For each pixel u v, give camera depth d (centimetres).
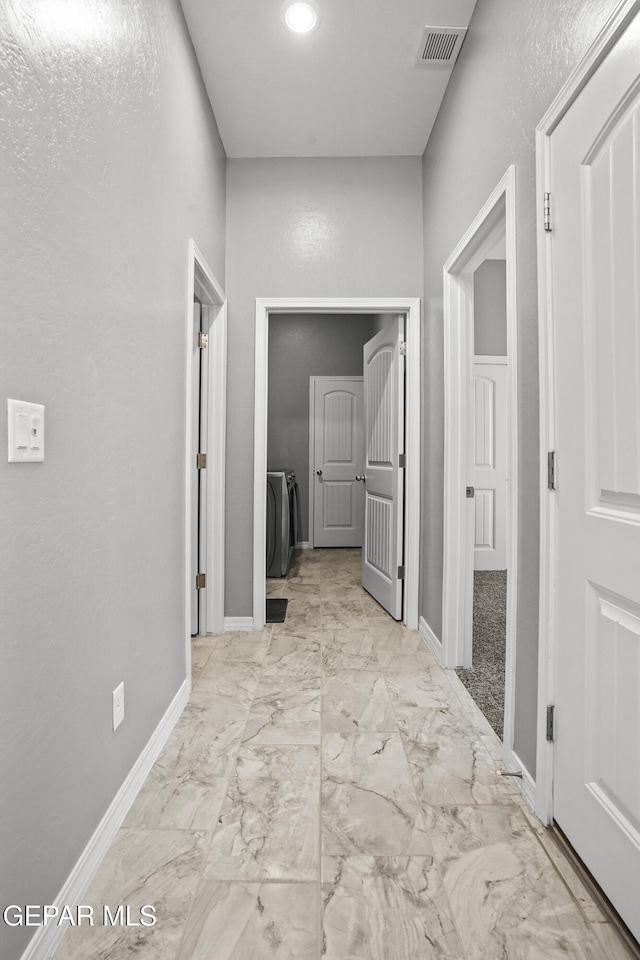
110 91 128
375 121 263
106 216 127
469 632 242
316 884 118
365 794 150
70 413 109
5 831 87
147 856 126
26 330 92
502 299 459
